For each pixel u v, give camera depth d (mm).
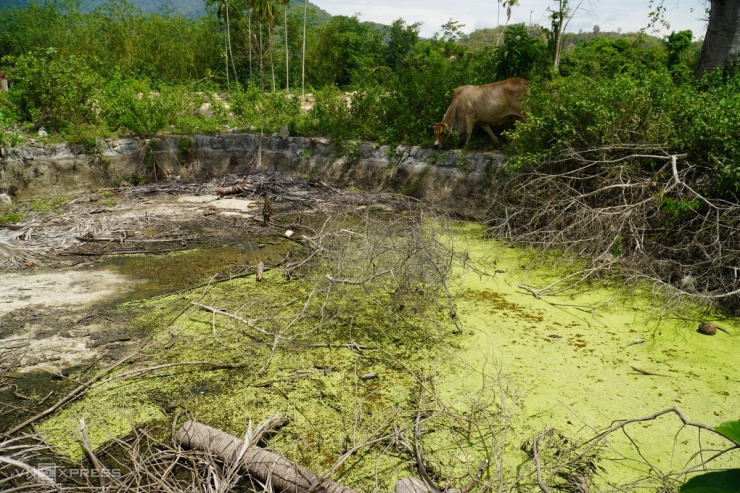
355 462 3500
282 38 24375
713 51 8938
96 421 3865
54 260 6871
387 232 6891
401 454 3580
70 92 10633
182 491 3049
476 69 11148
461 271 6754
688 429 3787
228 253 7262
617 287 6164
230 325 5262
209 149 11281
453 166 9461
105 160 10352
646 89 6734
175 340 4965
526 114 8258
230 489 3125
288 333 5125
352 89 16516
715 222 5734
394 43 26672
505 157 8570
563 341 5023
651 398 4137
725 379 4383
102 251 7207
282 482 3168
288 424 3855
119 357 4664
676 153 6445
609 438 3703
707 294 5484
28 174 9500
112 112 10984
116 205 9273
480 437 3736
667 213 6266
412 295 5875
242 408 4020
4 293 5844
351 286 6047
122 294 5926
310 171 10922
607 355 4770
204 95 14625
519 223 8023
